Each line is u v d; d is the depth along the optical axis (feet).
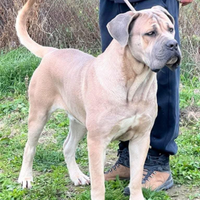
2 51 23.32
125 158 12.43
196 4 22.35
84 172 13.24
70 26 24.02
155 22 9.68
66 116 17.70
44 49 12.78
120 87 10.10
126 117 10.23
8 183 12.46
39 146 15.05
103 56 10.61
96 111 10.27
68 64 11.76
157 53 9.45
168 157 12.30
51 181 12.60
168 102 11.68
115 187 12.12
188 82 20.77
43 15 23.85
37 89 12.18
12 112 18.22
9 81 20.62
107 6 12.16
